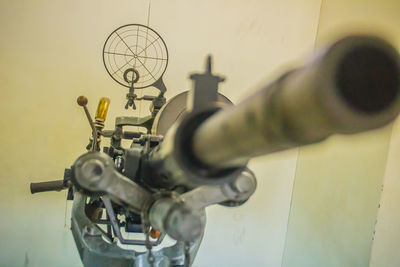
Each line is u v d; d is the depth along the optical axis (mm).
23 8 1532
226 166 419
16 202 1643
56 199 1690
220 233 1849
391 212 1214
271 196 1869
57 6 1564
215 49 1716
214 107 415
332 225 1492
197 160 415
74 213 897
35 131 1613
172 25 1673
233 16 1713
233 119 317
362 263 1254
